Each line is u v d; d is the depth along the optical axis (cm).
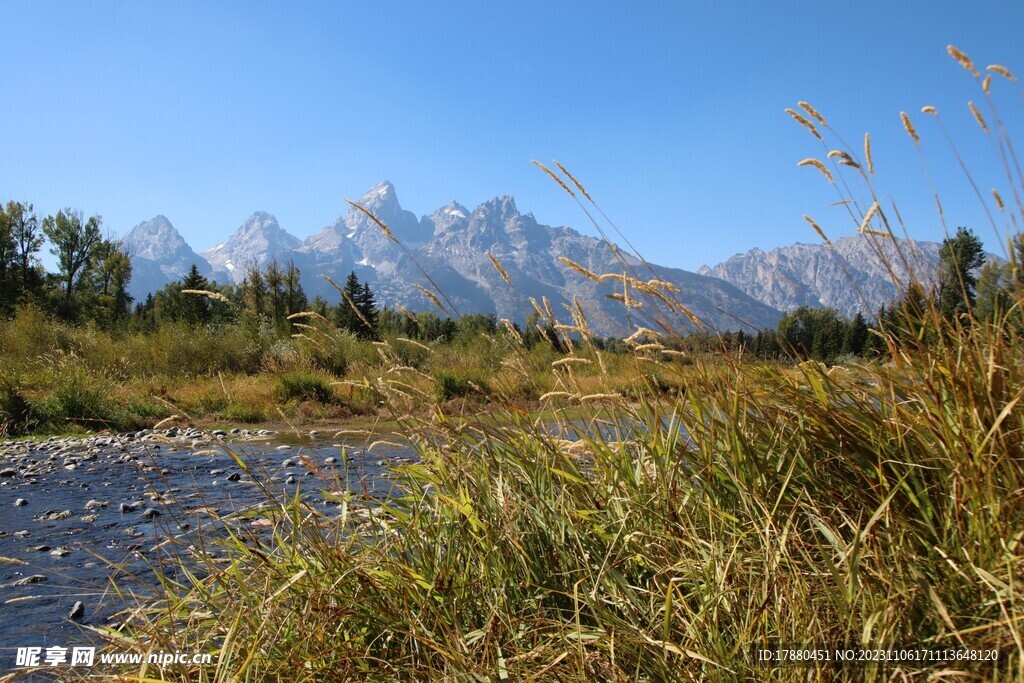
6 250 4675
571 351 290
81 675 270
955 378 217
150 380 1639
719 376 257
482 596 249
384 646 234
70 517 614
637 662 202
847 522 210
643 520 247
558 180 249
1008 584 177
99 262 5500
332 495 332
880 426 236
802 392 256
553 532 254
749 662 186
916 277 239
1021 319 228
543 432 299
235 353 1900
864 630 174
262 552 263
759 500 224
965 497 198
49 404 1223
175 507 625
